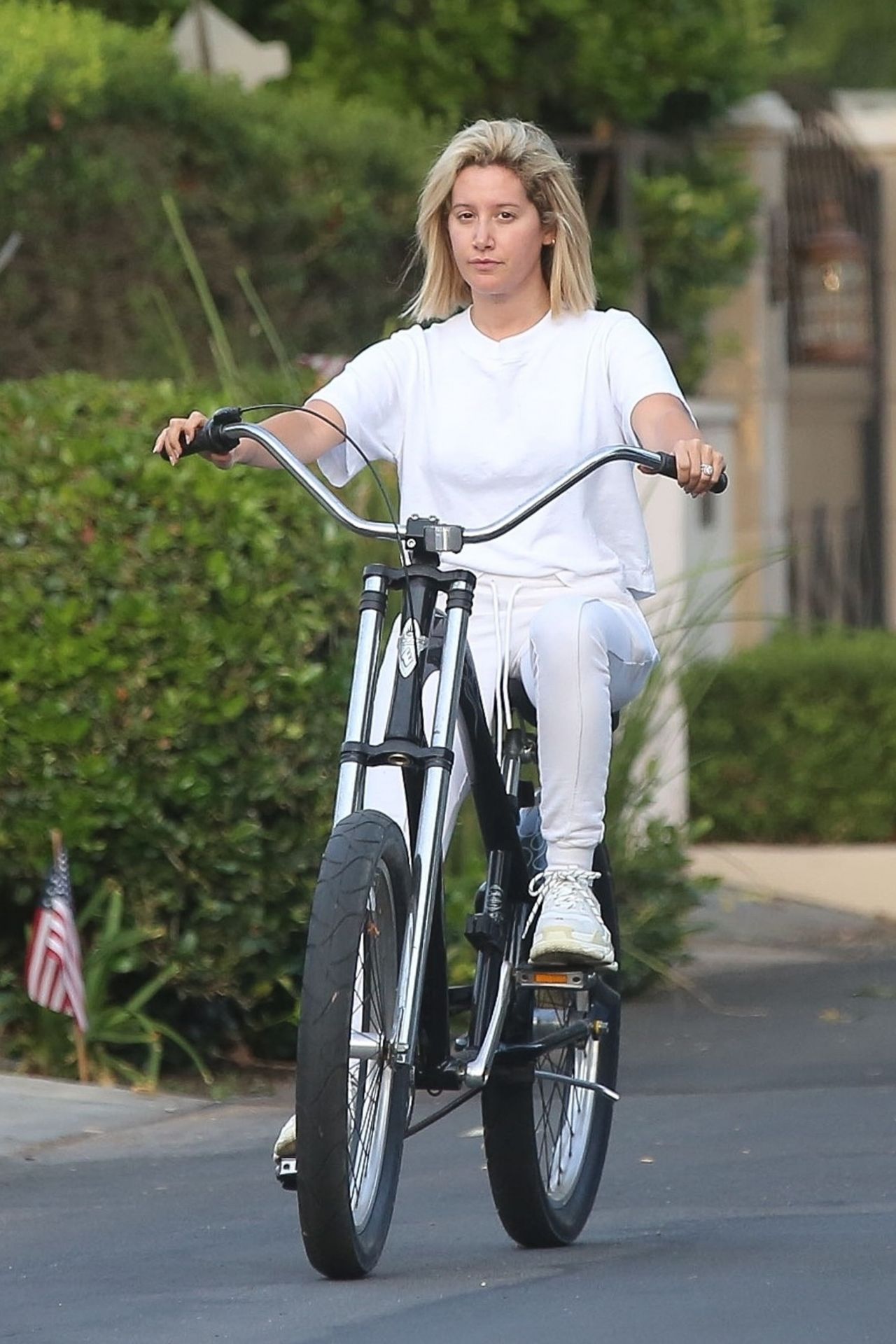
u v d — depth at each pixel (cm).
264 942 2492
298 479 1519
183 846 2431
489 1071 1543
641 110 4638
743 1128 2150
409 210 3934
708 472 1496
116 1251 1709
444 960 1503
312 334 3812
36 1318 1496
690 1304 1455
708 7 4631
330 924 1406
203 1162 2089
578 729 1559
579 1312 1443
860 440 5472
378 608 1491
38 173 3459
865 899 3819
